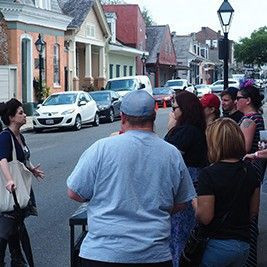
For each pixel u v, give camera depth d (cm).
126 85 3438
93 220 357
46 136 2217
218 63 9238
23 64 3161
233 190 413
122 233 348
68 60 3825
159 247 354
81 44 4166
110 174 355
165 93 3962
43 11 3241
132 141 362
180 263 428
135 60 5438
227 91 749
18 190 605
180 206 380
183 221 483
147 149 362
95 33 4262
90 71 4191
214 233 415
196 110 526
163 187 360
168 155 366
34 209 635
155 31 6419
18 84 3039
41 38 3150
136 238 349
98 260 349
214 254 414
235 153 420
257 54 9512
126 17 5659
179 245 480
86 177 358
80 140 2053
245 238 419
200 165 521
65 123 2381
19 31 3055
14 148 613
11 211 605
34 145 1911
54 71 3547
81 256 357
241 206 416
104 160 357
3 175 610
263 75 8475
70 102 2472
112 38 4891
